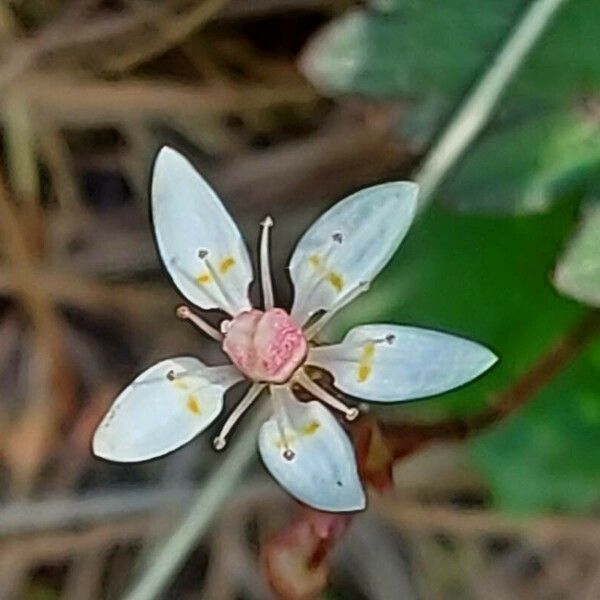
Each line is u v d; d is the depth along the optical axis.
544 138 0.06
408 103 0.06
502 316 0.07
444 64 0.06
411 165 0.07
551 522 0.07
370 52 0.06
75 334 0.08
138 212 0.08
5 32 0.08
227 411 0.07
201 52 0.08
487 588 0.07
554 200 0.06
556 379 0.07
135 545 0.07
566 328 0.06
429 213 0.07
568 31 0.06
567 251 0.06
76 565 0.07
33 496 0.08
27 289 0.08
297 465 0.05
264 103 0.08
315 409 0.05
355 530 0.07
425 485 0.07
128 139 0.08
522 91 0.06
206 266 0.05
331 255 0.05
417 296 0.07
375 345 0.05
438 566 0.07
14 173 0.08
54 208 0.08
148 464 0.08
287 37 0.08
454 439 0.06
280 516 0.07
